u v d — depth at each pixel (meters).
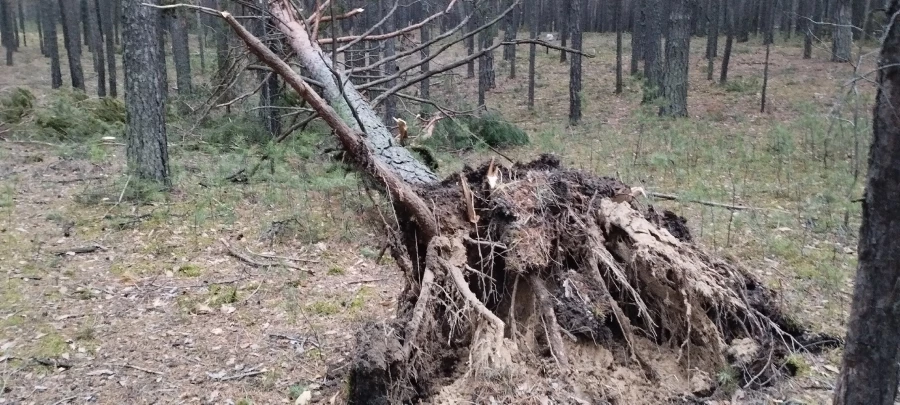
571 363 3.54
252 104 11.10
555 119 16.73
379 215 4.18
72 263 6.40
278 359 4.60
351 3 8.98
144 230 7.34
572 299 3.72
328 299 5.63
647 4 21.27
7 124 12.45
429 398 3.50
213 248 6.85
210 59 19.88
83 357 4.64
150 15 8.36
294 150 8.23
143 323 5.18
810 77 19.23
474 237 3.99
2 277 5.95
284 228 7.21
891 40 2.40
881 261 2.58
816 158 9.75
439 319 3.75
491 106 18.80
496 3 16.19
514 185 4.06
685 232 4.45
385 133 4.66
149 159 8.58
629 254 3.96
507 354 3.45
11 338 4.89
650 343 3.85
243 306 5.49
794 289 5.36
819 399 3.62
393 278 6.14
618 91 19.84
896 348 2.67
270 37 5.83
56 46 22.88
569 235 3.93
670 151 10.38
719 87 19.14
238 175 9.12
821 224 6.96
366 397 3.30
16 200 8.38
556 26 35.09
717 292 3.77
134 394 4.15
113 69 20.55
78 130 12.20
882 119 2.48
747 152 10.57
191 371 4.45
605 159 10.27
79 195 8.41
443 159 9.12
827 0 26.77
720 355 3.71
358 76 5.72
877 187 2.54
